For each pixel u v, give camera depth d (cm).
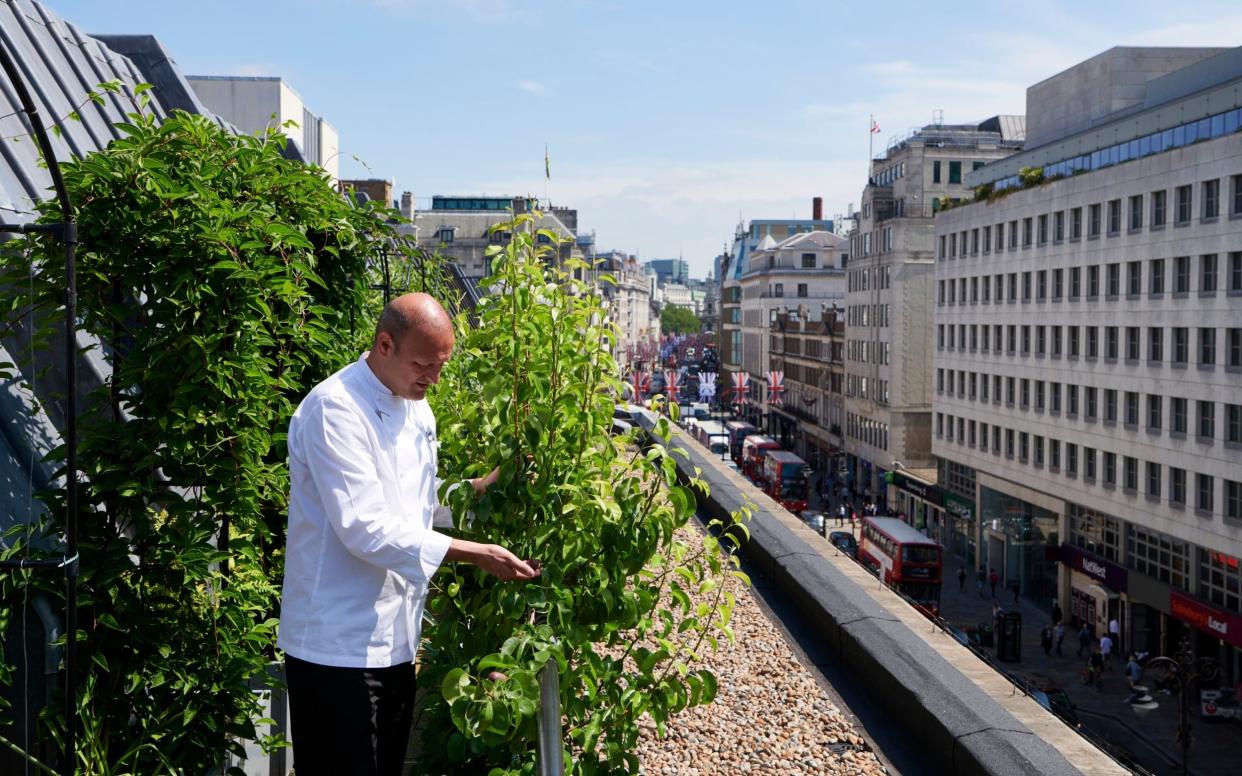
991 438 5909
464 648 337
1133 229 4406
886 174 8575
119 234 417
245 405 431
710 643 369
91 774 398
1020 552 5569
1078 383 4903
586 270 346
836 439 9431
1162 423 4212
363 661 289
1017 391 5575
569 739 345
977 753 517
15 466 436
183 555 414
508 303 328
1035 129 6359
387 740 296
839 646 764
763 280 13600
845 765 579
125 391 460
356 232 563
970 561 6316
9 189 546
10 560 382
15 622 395
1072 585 4991
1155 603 4222
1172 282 4116
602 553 323
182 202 427
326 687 287
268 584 466
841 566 944
